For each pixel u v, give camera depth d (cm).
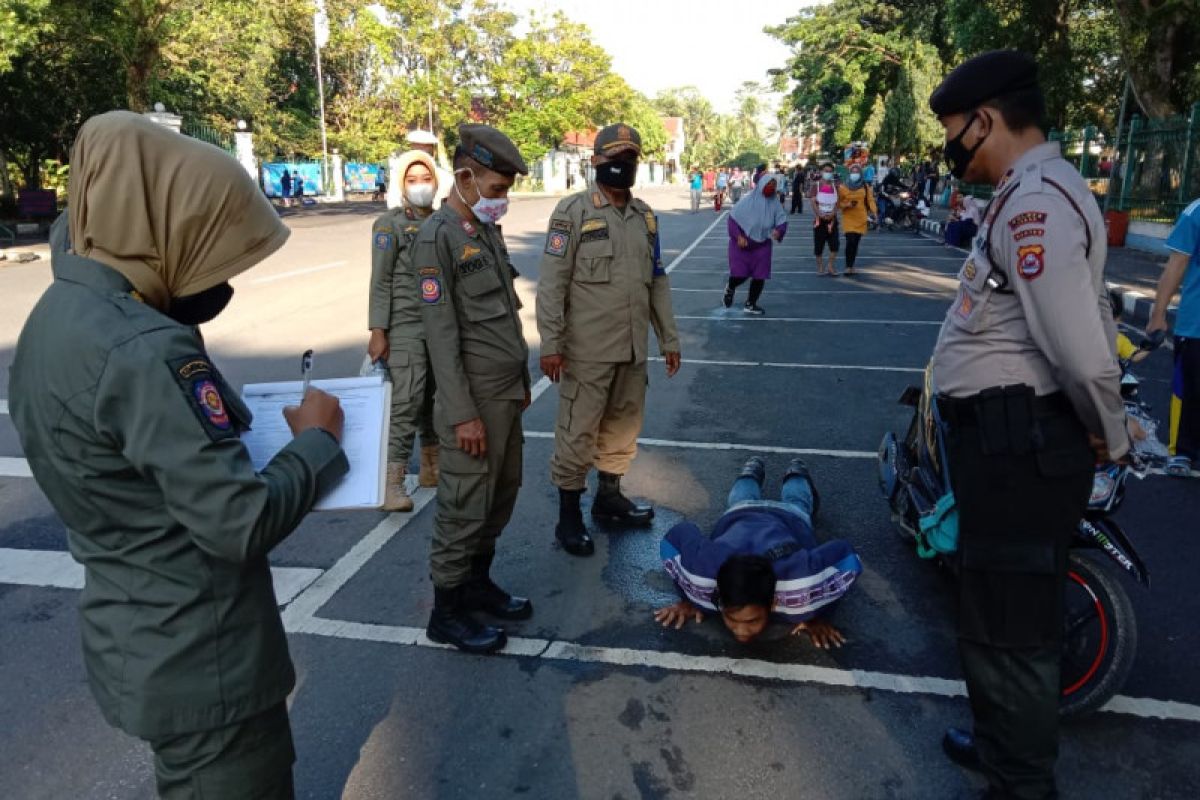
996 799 228
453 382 295
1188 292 481
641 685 303
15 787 257
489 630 326
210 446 136
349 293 1143
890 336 887
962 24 2102
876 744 272
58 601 368
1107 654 268
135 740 279
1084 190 200
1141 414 305
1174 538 418
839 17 3428
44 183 2459
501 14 4472
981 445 211
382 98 4362
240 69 2984
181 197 144
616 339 382
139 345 134
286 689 163
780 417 616
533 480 502
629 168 372
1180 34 1590
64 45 2031
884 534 424
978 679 222
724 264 1545
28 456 143
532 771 261
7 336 871
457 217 302
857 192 1337
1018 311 207
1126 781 255
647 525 438
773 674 310
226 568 150
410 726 282
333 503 161
